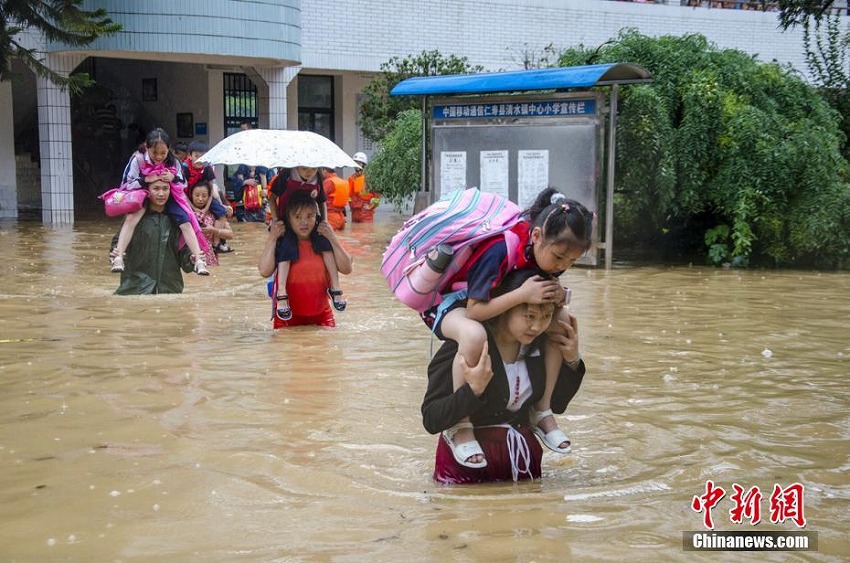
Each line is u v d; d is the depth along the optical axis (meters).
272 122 23.77
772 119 15.13
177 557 3.77
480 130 15.27
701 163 15.07
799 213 14.47
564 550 3.84
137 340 8.20
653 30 29.47
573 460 5.13
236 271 13.32
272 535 4.00
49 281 11.89
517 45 28.02
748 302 10.91
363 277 12.66
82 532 4.03
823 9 18.88
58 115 21.69
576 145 14.43
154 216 10.98
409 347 8.05
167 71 27.52
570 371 4.88
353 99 27.48
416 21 26.70
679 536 4.01
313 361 7.45
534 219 4.55
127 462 4.96
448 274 4.67
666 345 8.27
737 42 30.09
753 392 6.63
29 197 27.95
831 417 5.99
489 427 4.79
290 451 5.19
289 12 22.42
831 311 10.30
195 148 14.95
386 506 4.37
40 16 18.91
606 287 12.12
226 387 6.57
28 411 5.91
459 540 3.94
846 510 4.36
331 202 20.19
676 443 5.42
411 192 19.39
